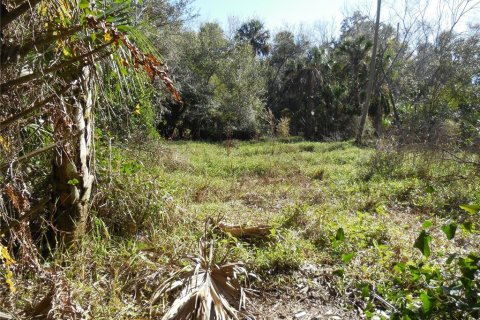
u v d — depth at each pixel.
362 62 30.59
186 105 25.48
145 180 5.39
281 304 3.91
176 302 2.94
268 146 21.08
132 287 3.68
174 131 26.14
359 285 3.26
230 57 28.56
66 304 2.95
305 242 5.15
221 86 27.81
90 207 4.41
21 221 3.12
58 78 3.09
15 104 2.99
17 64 2.62
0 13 2.18
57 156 3.93
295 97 33.00
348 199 8.24
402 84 27.02
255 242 5.14
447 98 15.98
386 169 11.77
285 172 12.67
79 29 2.44
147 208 5.14
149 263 4.02
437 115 15.35
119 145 5.68
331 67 31.59
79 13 2.75
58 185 4.04
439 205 7.86
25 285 3.38
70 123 3.29
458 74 16.88
